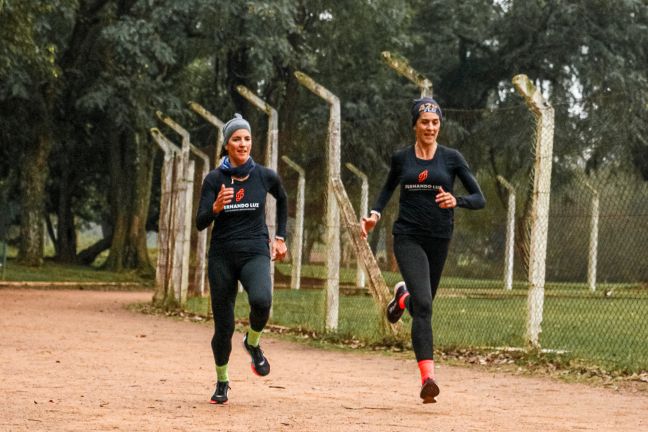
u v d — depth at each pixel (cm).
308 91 4016
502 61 4172
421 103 798
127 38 3369
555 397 883
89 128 4244
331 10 3794
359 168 2470
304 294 2627
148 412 720
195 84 4341
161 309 2155
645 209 2344
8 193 4466
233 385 917
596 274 2619
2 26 2733
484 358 1192
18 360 1083
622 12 3931
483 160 1891
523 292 2480
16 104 3750
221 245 770
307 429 656
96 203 5372
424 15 4412
